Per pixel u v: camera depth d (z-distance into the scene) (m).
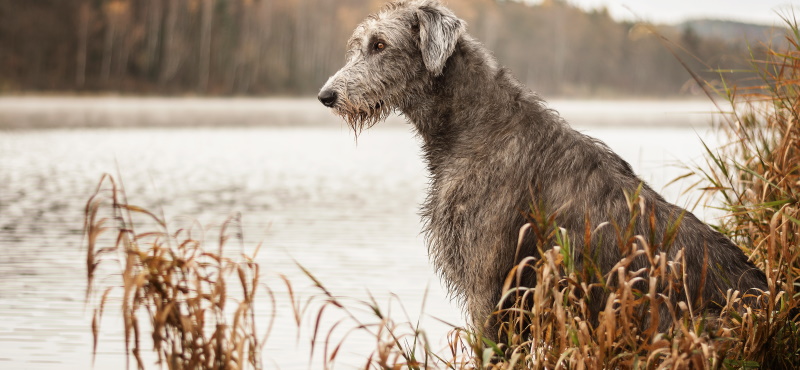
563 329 3.46
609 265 3.77
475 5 88.75
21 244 8.16
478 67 4.30
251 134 24.67
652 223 3.48
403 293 6.59
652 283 3.30
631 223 3.50
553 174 3.96
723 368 3.48
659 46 100.12
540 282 3.54
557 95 92.56
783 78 4.85
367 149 20.48
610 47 99.56
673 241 3.72
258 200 11.53
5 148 17.94
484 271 4.01
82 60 54.31
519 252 3.96
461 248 4.09
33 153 17.06
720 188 4.79
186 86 60.41
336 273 7.18
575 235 3.85
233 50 65.12
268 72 66.94
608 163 3.98
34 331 5.57
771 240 3.82
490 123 4.18
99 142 20.17
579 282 3.71
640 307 3.68
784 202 4.16
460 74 4.33
